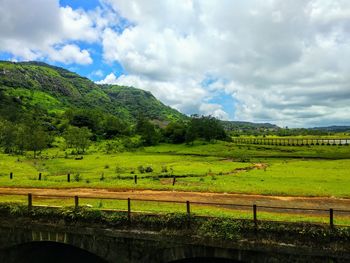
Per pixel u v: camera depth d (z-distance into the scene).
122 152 106.06
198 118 143.25
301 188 33.12
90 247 20.58
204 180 42.22
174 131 136.25
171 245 19.05
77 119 165.62
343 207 25.64
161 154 99.62
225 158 85.12
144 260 19.52
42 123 153.38
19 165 63.81
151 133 133.38
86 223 20.72
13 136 93.69
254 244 17.80
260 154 92.12
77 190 33.06
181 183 39.12
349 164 62.91
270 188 32.72
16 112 156.88
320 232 17.31
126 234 19.70
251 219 18.50
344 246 16.92
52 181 39.78
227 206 25.17
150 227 19.62
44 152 99.12
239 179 42.75
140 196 29.50
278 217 20.73
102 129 160.25
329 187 34.34
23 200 26.92
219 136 143.12
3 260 22.52
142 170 53.75
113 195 30.06
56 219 21.38
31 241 21.83
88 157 86.19
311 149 101.06
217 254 18.45
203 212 21.41
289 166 61.50
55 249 23.69
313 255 17.08
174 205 25.16
